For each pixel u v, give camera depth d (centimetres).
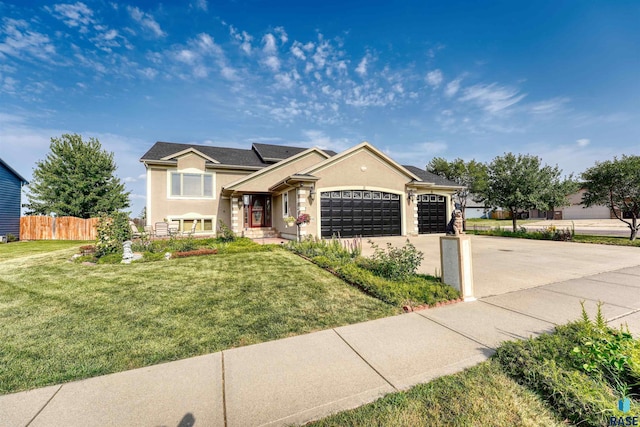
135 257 941
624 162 1305
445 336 379
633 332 376
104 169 2645
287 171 1805
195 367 312
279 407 243
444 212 1928
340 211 1480
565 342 322
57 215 2386
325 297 550
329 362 317
